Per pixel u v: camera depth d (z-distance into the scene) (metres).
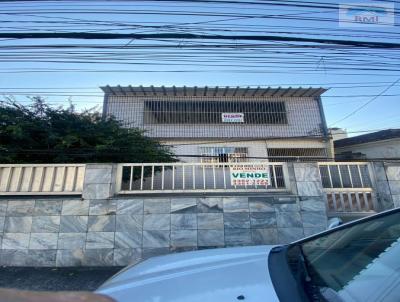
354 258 1.64
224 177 5.42
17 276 4.33
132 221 4.97
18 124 6.44
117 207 5.01
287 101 13.26
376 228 1.85
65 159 6.66
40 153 6.58
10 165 5.23
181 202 5.09
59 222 4.93
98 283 4.08
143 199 5.07
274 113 13.06
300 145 12.57
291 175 5.41
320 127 12.88
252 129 12.76
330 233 2.10
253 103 13.15
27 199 5.01
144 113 12.56
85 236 4.89
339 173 5.69
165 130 12.39
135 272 1.85
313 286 1.44
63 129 7.13
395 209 1.95
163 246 4.91
